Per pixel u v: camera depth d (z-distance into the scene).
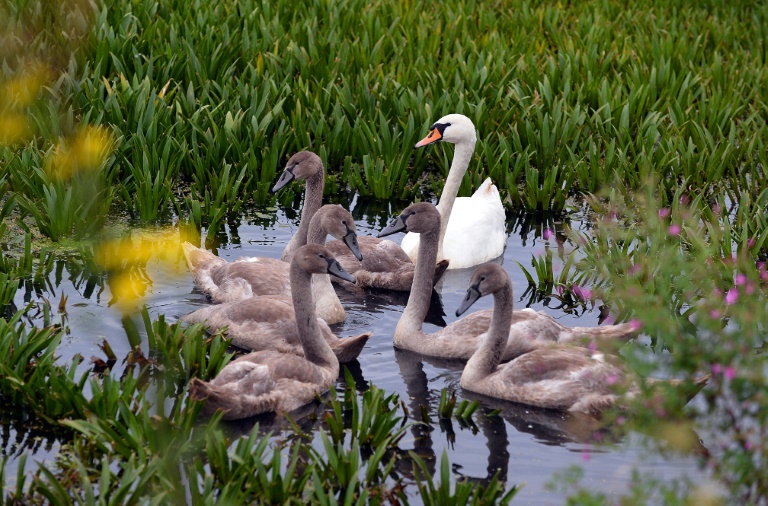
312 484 9.85
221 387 11.06
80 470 9.26
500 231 16.53
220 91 19.67
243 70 21.22
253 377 11.32
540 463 10.49
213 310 13.35
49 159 16.95
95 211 16.34
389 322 14.22
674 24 24.72
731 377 9.65
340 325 14.03
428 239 13.35
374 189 18.22
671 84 21.86
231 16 22.92
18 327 12.78
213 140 18.31
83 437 10.30
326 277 14.05
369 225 17.25
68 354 12.35
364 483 9.89
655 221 15.10
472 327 13.16
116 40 20.72
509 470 10.36
